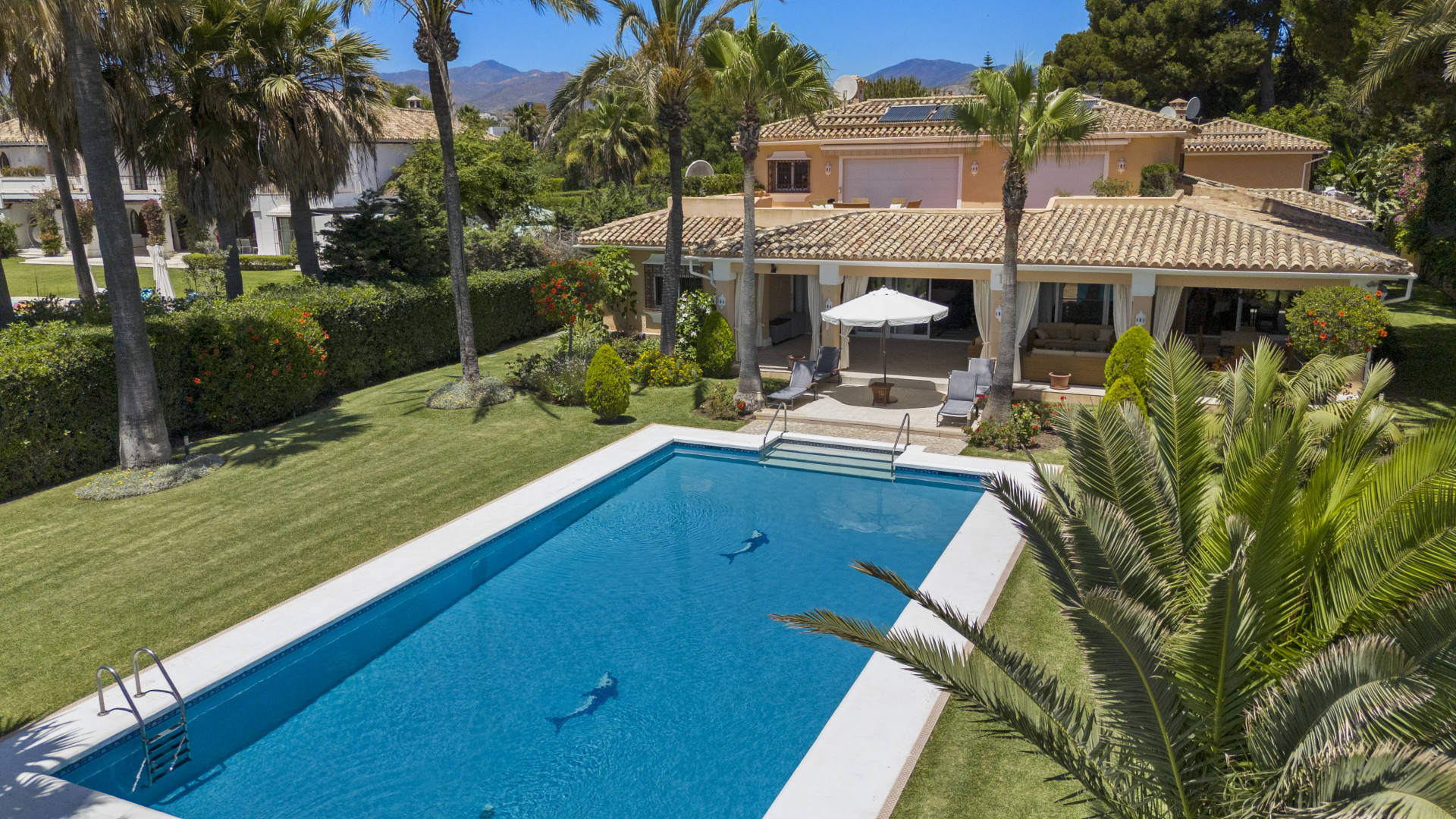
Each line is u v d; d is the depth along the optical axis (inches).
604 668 395.2
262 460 654.5
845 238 884.0
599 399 740.7
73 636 408.5
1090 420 263.0
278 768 328.8
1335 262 698.2
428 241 1003.9
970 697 220.1
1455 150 1024.9
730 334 907.4
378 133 974.4
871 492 619.2
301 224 948.0
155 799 312.5
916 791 296.8
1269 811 187.5
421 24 716.0
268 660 394.9
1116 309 765.3
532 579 488.4
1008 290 682.2
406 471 633.6
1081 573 227.9
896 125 1102.4
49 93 703.1
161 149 796.0
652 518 576.7
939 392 844.6
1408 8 697.6
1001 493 231.0
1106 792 211.9
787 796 294.5
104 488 579.8
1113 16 2058.3
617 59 857.5
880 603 449.7
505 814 301.3
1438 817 149.1
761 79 732.7
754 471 667.4
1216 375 331.9
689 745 337.7
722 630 428.5
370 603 444.5
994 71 637.9
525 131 2691.9
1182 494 272.4
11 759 321.4
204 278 1104.8
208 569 477.4
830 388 874.1
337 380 838.5
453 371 938.7
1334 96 1812.3
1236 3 2005.4
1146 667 193.8
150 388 609.6
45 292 1467.8
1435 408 701.3
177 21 689.6
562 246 1323.8
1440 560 207.9
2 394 559.2
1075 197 928.9
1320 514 238.7
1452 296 1144.2
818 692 373.4
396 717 360.5
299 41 860.0
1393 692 179.6
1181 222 823.7
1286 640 230.4
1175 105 1366.9
